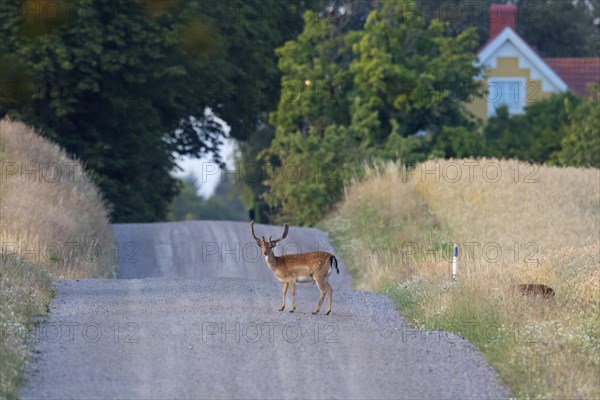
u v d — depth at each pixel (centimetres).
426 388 3769
